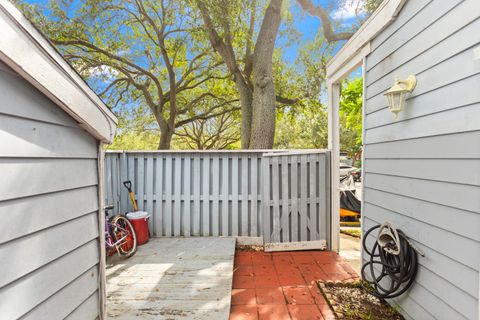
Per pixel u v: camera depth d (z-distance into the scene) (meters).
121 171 4.09
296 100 10.27
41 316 1.16
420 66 2.02
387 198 2.49
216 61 10.02
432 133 1.89
